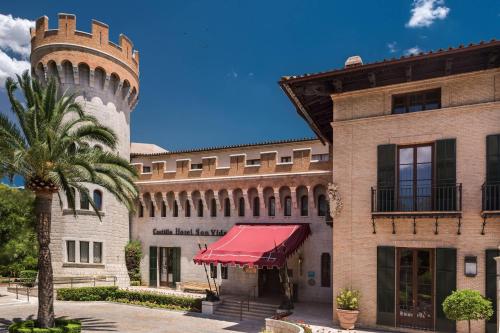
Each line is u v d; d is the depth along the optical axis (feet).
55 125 72.69
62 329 68.23
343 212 67.51
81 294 106.93
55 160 69.46
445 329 58.34
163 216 125.59
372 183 65.82
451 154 60.13
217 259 86.84
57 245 114.52
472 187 58.70
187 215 121.60
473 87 60.03
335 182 68.59
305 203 105.29
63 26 120.98
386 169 64.64
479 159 58.59
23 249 126.93
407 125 63.93
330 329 63.41
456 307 50.93
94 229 118.93
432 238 60.64
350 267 66.08
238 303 95.91
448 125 61.00
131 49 136.98
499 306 49.80
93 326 80.02
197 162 132.67
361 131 67.46
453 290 58.29
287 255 84.48
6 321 81.25
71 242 116.16
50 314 69.46
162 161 126.41
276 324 67.31
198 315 91.45
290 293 94.38
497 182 56.75
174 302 100.07
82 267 116.06
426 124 62.59
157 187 124.98
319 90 71.46
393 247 63.05
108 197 122.52
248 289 107.34
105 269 119.65
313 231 101.81
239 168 112.98
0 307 95.61
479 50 56.49
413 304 61.67
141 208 129.70
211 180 116.06
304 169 104.27
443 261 59.31
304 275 101.35
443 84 61.87
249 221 110.73
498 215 55.72
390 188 64.03
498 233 56.59
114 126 128.47
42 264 69.72
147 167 140.26
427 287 61.05
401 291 62.80
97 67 123.34
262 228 103.24
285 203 107.76
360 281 65.21
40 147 65.62
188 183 119.65
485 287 56.54
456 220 59.26
